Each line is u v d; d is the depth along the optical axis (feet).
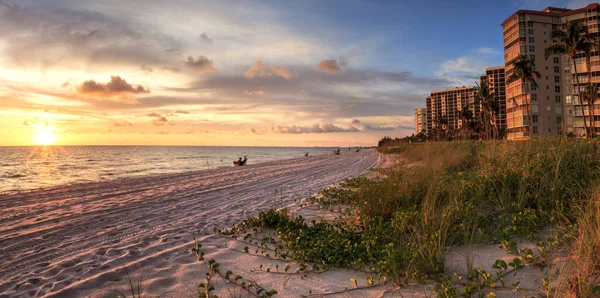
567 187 16.10
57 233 19.57
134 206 28.35
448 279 9.64
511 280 9.71
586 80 225.97
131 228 20.25
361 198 21.40
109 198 33.58
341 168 65.57
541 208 14.62
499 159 21.67
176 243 16.34
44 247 16.70
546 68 235.20
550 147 21.48
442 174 22.66
